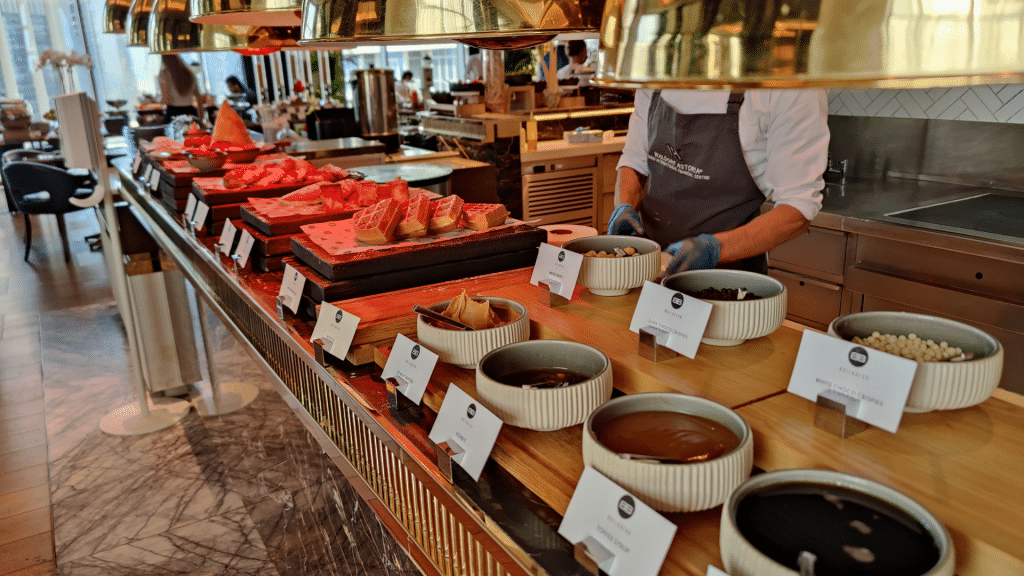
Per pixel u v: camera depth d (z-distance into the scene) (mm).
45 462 3568
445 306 1363
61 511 3150
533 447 1022
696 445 869
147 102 7898
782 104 1884
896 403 875
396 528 1256
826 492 762
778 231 1862
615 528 792
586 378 1088
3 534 3006
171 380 4188
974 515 750
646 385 1117
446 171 3336
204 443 3697
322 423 1570
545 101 6227
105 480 3389
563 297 1428
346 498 2311
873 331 1058
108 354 4934
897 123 3730
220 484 3316
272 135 4535
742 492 755
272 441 3691
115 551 2857
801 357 973
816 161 1891
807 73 431
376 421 1244
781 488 774
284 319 1785
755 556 653
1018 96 3256
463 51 8891
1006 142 3340
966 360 918
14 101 9984
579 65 6504
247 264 2242
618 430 911
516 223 1980
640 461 806
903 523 707
